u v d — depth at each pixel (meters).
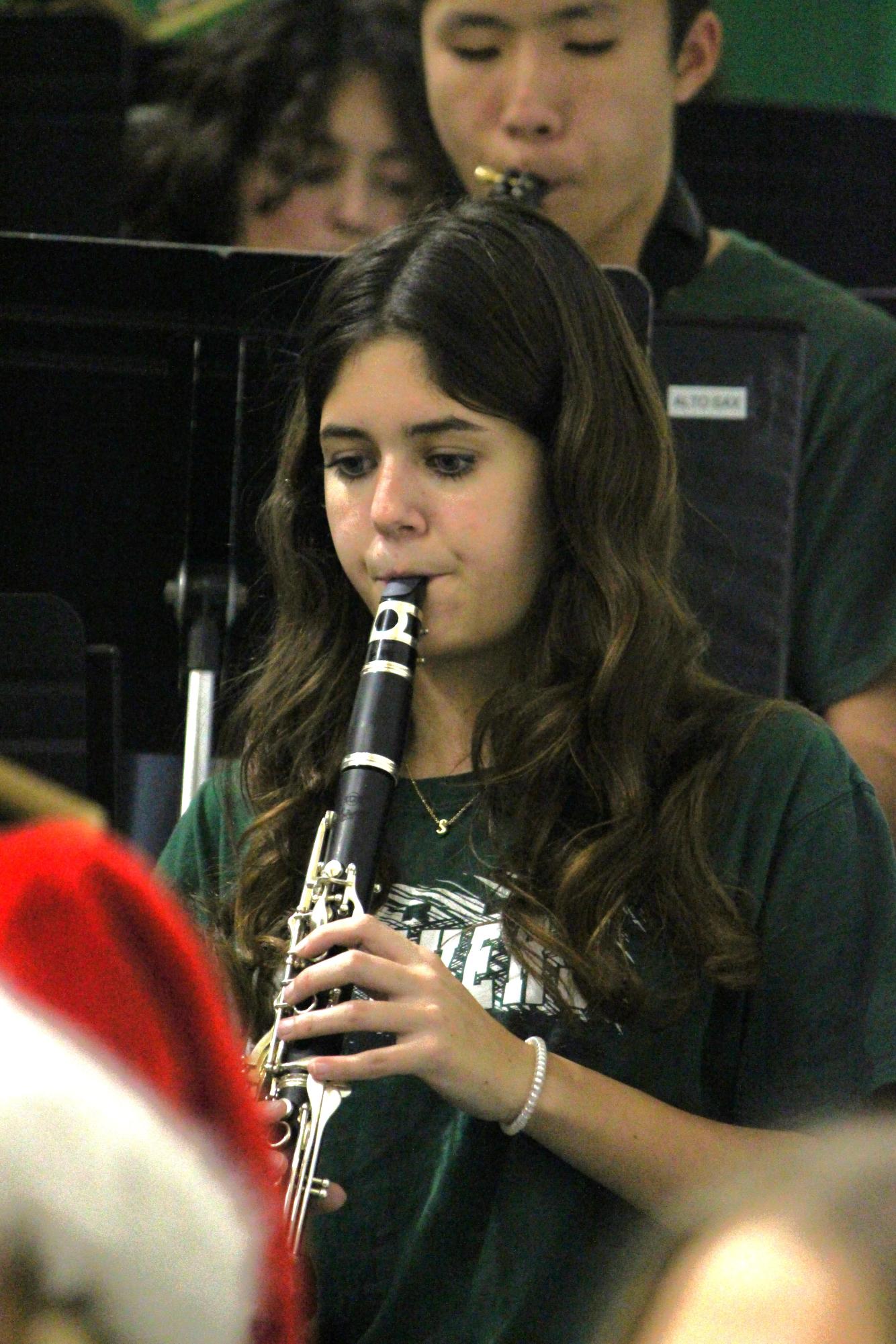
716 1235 1.96
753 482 9.50
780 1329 1.86
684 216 12.25
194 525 7.70
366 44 13.15
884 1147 2.03
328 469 6.45
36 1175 2.19
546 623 6.40
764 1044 6.09
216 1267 2.28
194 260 7.71
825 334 11.84
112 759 7.47
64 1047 2.32
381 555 6.20
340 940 5.53
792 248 13.38
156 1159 2.27
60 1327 2.19
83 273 7.75
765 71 15.33
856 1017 5.99
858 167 13.34
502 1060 5.60
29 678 7.26
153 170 13.59
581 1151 5.68
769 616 9.45
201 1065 2.76
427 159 13.11
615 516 6.38
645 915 6.07
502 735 6.24
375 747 5.96
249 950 6.32
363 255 6.47
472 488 6.18
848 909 6.08
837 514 11.35
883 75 15.55
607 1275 5.77
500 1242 5.84
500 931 6.10
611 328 6.50
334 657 6.82
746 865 6.18
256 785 6.74
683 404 9.52
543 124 11.62
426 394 6.14
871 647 11.10
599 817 6.26
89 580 7.89
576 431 6.26
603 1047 5.98
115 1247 2.21
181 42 13.67
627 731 6.24
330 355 6.35
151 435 7.81
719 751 6.28
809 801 6.19
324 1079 5.37
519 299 6.29
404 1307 5.85
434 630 6.20
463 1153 5.91
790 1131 5.85
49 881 2.68
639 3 11.62
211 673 7.61
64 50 13.34
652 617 6.36
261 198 13.45
